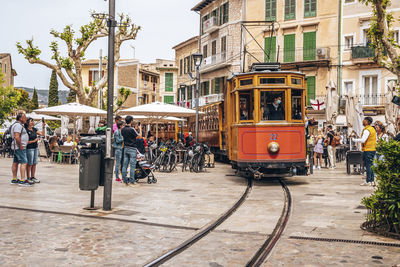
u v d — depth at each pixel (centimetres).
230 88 1467
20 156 1166
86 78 5512
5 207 833
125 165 1245
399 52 3161
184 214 800
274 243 597
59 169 1727
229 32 3994
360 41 3366
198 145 1792
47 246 566
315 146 1966
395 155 635
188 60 5078
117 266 488
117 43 2792
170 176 1547
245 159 1321
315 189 1194
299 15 3616
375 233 650
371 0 1548
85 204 888
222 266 493
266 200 995
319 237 625
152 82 6600
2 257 512
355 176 1590
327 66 3484
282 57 3684
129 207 866
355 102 2297
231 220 758
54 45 2711
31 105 7425
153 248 565
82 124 3347
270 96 1304
